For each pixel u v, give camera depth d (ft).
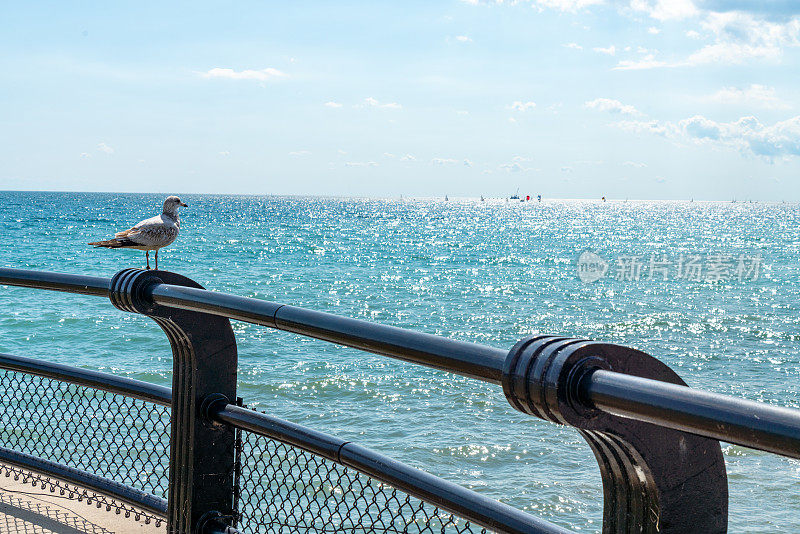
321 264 185.57
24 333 79.05
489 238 320.91
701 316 108.78
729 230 429.79
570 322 100.07
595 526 28.96
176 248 224.74
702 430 3.18
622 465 3.96
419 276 162.61
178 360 7.72
